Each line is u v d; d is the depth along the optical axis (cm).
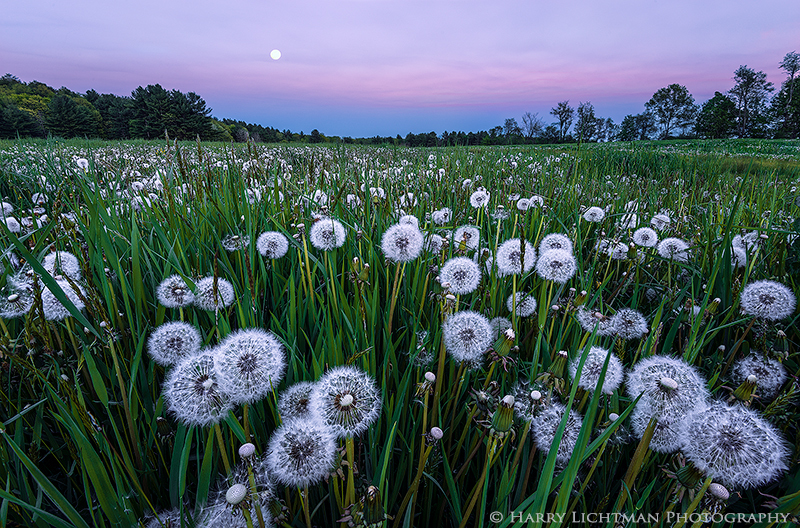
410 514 133
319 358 188
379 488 123
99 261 192
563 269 211
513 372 197
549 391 149
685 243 323
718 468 111
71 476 166
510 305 243
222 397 123
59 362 186
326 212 320
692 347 190
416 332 207
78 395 144
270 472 126
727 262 247
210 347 177
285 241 278
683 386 133
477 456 174
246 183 458
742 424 117
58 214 223
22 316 211
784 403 149
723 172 1016
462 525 135
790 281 281
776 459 113
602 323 208
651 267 339
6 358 167
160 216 335
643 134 12606
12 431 166
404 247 219
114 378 183
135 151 1353
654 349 182
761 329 217
